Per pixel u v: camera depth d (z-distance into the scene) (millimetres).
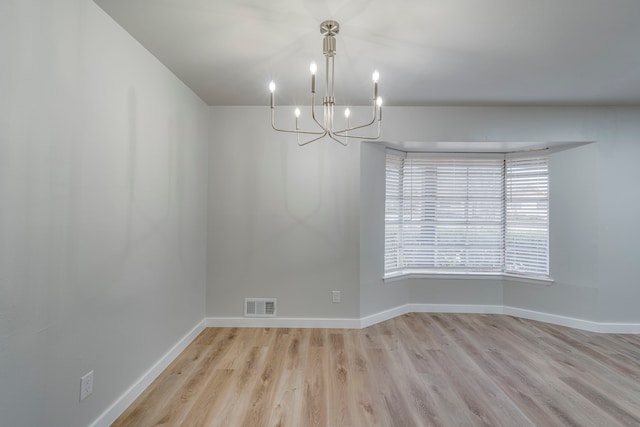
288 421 1899
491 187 3996
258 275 3439
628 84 2814
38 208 1402
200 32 2035
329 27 1958
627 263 3338
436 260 3992
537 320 3693
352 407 2033
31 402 1384
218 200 3424
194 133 3088
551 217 3648
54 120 1477
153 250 2363
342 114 3445
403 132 3447
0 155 1230
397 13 1825
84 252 1681
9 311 1277
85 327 1698
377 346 2953
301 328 3406
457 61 2404
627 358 2742
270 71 2604
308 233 3443
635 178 3342
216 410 1999
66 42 1539
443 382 2334
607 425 1885
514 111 3430
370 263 3559
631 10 1770
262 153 3438
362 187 3471
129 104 2059
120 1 1719
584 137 3379
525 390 2240
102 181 1812
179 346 2781
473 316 3834
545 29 1970
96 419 1783
